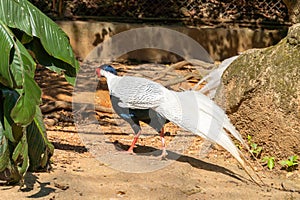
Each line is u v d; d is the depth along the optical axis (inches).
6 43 291.3
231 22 830.5
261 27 823.1
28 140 335.3
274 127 408.2
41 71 695.1
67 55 322.3
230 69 446.3
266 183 376.5
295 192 364.2
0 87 308.7
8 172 331.0
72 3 824.9
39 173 358.9
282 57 412.2
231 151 372.5
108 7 828.6
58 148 423.8
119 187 350.0
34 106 291.3
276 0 829.8
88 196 333.1
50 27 318.3
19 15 307.0
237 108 433.4
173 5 842.8
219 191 353.7
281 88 404.2
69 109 528.7
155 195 341.1
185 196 343.6
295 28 410.3
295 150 399.2
